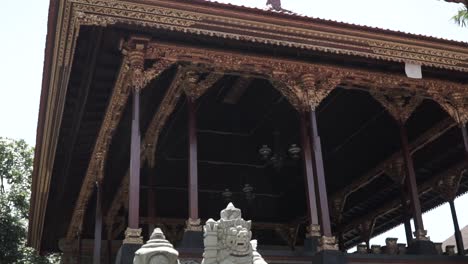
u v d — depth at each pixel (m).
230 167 28.23
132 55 15.68
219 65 17.09
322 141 26.11
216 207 29.39
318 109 23.14
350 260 16.11
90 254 29.53
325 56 17.78
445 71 19.11
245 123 24.97
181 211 29.00
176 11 15.76
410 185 19.00
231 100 22.78
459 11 21.22
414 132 24.27
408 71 18.33
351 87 19.06
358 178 28.45
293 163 27.41
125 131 21.88
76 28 14.53
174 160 26.73
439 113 22.69
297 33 17.11
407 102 20.55
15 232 35.94
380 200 31.98
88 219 29.16
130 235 13.84
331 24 17.31
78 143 22.12
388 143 25.48
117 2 15.04
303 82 17.88
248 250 9.03
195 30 15.91
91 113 19.77
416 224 18.30
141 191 27.89
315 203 16.52
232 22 16.39
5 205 37.41
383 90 19.67
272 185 29.94
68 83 16.84
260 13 16.55
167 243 8.14
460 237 25.42
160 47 16.27
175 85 18.33
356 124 24.59
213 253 8.91
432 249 17.92
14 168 42.62
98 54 16.17
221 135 25.61
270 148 26.98
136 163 14.63
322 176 16.61
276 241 31.72
